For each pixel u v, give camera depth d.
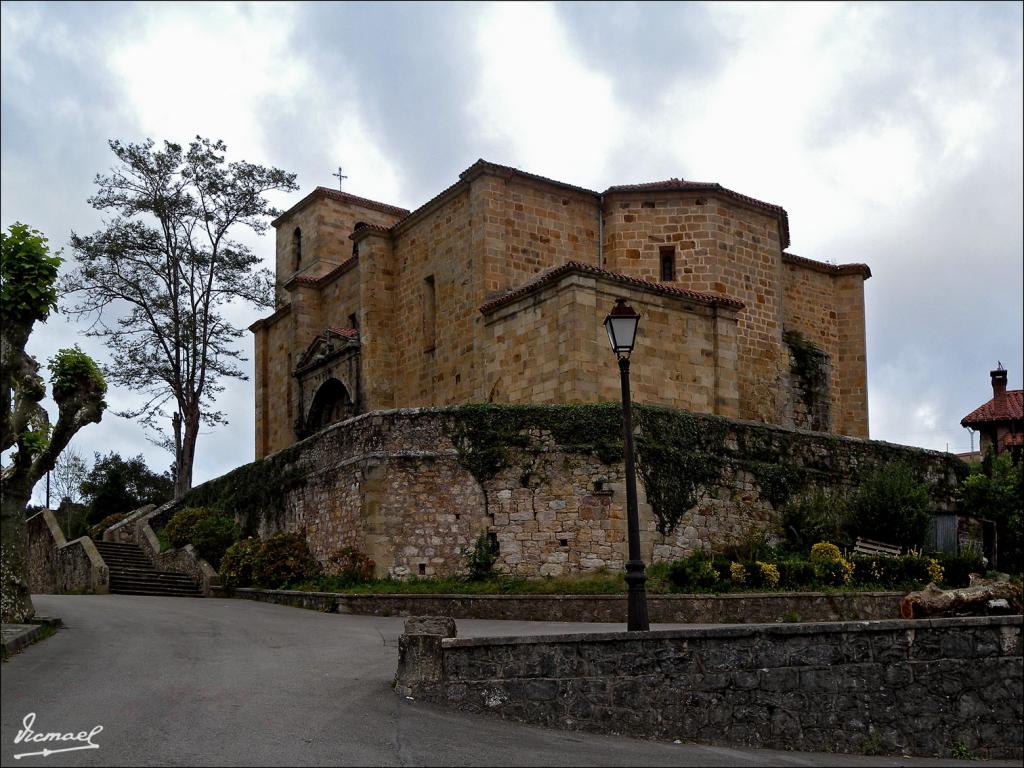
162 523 42.25
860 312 42.41
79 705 12.96
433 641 14.60
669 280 36.69
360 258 40.75
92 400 20.20
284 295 55.66
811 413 40.00
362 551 28.38
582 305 30.72
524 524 27.48
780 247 39.25
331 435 31.09
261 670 16.36
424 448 28.48
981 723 14.35
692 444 29.05
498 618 24.98
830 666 14.30
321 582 28.61
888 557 27.86
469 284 35.78
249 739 11.98
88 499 65.62
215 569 34.72
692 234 36.81
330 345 42.25
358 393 40.12
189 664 16.53
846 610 25.38
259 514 35.25
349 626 22.92
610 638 14.31
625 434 17.92
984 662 14.56
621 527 27.06
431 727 13.17
